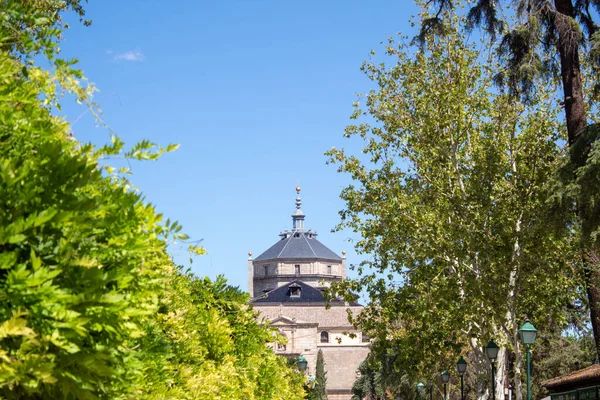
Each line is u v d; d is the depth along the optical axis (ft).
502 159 92.53
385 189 102.99
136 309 17.99
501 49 72.28
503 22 83.71
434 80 96.48
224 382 39.91
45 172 16.30
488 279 87.20
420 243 92.48
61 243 15.97
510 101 81.15
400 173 104.17
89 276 16.14
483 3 76.43
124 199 17.83
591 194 57.26
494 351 82.99
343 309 504.02
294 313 502.79
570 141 67.51
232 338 50.42
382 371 212.23
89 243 17.17
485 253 88.17
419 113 98.07
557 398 96.43
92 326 16.52
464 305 88.89
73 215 16.14
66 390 16.11
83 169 16.71
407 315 102.32
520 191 87.76
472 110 94.94
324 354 488.44
